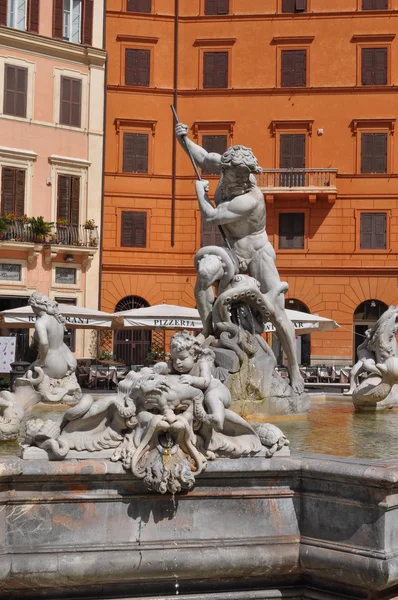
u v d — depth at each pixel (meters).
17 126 39.66
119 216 43.56
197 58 44.47
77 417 5.21
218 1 44.41
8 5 39.88
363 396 10.77
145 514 5.27
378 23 43.53
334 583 5.45
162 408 5.20
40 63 40.38
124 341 40.62
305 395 10.00
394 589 5.44
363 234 43.00
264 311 9.45
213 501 5.39
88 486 5.18
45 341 10.31
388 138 43.31
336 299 42.84
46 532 5.11
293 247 43.16
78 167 41.38
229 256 9.41
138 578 5.26
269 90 43.84
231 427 5.50
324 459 5.49
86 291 41.19
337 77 43.69
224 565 5.32
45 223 39.12
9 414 7.55
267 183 43.06
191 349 5.92
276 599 5.54
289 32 44.03
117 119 43.59
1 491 5.06
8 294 38.72
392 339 11.72
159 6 44.31
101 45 42.50
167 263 43.88
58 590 5.27
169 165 44.22
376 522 5.13
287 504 5.51
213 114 44.22
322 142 43.66
